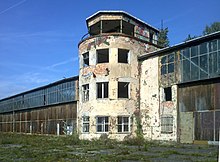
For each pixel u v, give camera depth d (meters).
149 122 33.25
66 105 46.62
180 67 30.17
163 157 17.45
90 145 28.03
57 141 33.75
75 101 43.94
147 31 40.19
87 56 36.72
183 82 29.61
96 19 36.97
